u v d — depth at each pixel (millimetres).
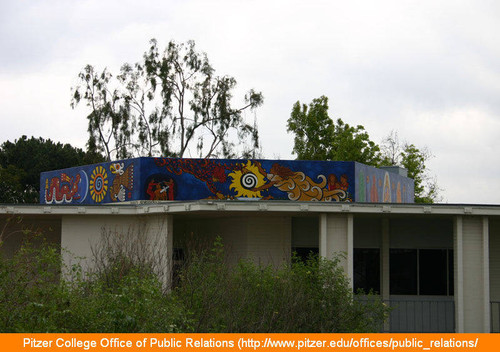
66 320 9406
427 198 52844
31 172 61219
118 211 17797
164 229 17281
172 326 10234
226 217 19219
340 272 14180
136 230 18031
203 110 43250
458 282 16453
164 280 16422
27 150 62500
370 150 49125
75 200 24797
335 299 13625
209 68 43719
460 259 16531
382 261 19531
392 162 54875
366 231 19656
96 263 15445
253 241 18578
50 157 62469
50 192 27156
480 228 16750
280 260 18578
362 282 19516
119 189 21422
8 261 10008
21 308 9227
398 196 28094
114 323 9578
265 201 15836
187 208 16125
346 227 16281
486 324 16438
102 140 43625
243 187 20656
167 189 20281
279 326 12562
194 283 12875
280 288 13117
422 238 19766
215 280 13016
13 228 20375
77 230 18062
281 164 20984
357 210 16031
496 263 19109
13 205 17500
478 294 16578
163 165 20328
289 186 20953
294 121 52906
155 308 10289
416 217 18125
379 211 16094
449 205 16344
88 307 9641
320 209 15953
